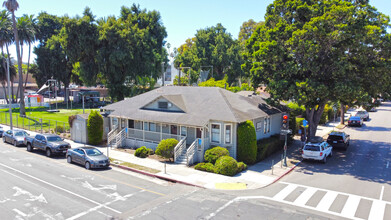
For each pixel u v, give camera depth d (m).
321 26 22.20
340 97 23.36
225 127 22.59
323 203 14.29
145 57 61.31
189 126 22.56
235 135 22.47
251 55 28.75
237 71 78.56
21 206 13.45
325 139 32.41
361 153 26.42
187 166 21.25
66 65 73.44
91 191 15.70
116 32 56.50
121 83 61.16
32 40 60.84
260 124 26.28
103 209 13.16
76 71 62.06
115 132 29.38
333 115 50.22
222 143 22.69
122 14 73.44
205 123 21.97
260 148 23.41
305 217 12.53
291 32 24.64
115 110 29.59
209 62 76.50
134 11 74.94
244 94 32.22
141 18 71.38
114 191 15.77
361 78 23.55
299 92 22.52
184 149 23.33
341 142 26.86
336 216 12.72
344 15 22.16
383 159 24.17
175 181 17.92
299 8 24.92
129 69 60.12
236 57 77.75
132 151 26.31
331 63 23.55
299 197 15.15
